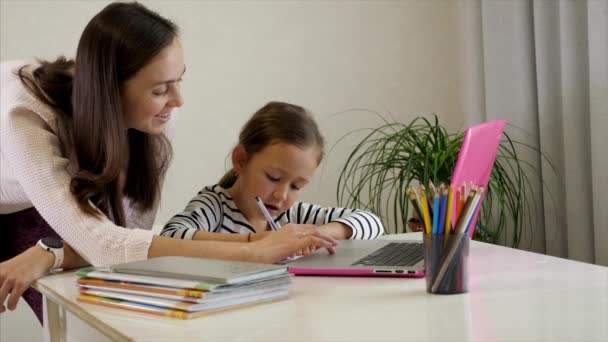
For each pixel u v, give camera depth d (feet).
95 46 4.33
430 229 3.13
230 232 5.22
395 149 8.14
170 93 4.57
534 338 2.37
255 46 9.04
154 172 5.08
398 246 4.35
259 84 9.09
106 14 4.40
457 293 3.10
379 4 9.68
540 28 8.34
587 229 8.05
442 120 10.04
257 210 5.23
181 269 3.10
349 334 2.50
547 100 8.40
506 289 3.15
